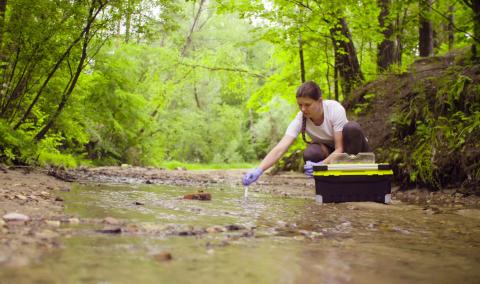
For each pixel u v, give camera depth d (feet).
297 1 30.01
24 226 7.07
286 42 33.88
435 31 42.47
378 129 25.66
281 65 43.24
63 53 21.77
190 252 5.82
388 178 14.38
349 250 6.49
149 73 58.39
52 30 20.03
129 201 12.06
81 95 29.01
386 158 22.65
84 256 5.28
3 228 6.74
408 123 22.94
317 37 32.89
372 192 14.30
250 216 10.12
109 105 49.85
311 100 14.34
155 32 22.59
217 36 92.53
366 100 29.40
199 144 101.65
